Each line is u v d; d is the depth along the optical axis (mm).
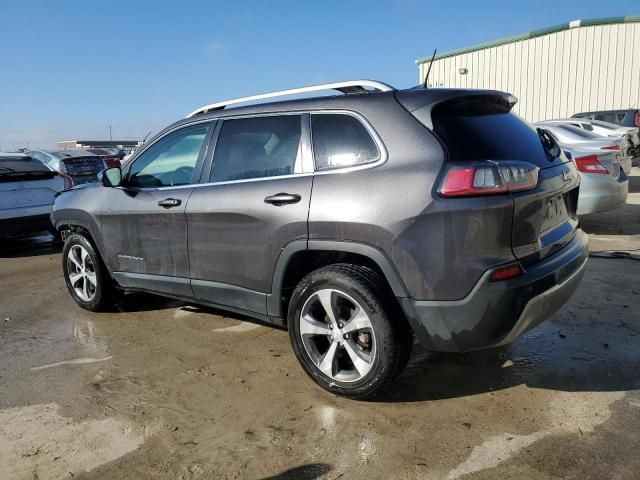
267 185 3445
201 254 3881
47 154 12695
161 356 4016
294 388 3410
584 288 5094
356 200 2994
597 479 2422
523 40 21906
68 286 5309
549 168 3178
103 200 4695
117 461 2715
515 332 2834
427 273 2797
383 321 2959
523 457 2598
